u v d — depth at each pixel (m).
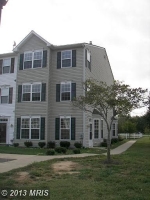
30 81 23.89
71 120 22.14
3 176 8.74
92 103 12.90
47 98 22.91
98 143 25.06
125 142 31.20
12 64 25.36
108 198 6.18
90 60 24.41
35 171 9.66
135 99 12.30
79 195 6.41
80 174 9.16
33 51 24.19
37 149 20.20
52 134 22.69
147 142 30.95
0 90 25.44
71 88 22.62
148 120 26.19
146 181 8.06
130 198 6.18
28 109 23.56
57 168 10.59
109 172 9.55
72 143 21.78
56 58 23.75
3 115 24.86
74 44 22.81
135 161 12.52
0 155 15.48
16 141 23.52
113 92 12.36
